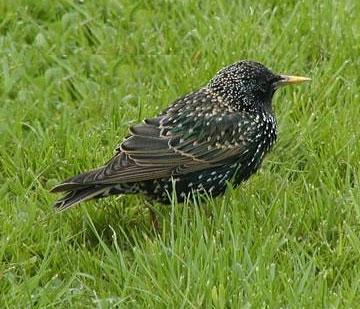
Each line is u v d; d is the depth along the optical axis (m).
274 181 12.17
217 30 14.77
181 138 11.34
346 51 14.34
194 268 10.26
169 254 10.56
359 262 10.70
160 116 11.52
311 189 11.81
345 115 13.08
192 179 11.38
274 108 13.59
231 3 15.51
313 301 9.91
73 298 10.41
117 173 10.95
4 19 15.12
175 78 14.05
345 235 11.12
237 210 11.23
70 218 11.70
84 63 14.55
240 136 11.52
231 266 10.45
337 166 12.39
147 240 10.98
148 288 10.30
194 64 14.41
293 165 12.47
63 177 12.52
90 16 15.34
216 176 11.49
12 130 13.14
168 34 14.89
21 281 10.85
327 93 13.62
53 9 15.45
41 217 11.70
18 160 12.62
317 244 11.15
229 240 10.77
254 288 10.05
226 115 11.54
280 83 11.86
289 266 10.51
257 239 10.81
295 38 14.62
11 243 11.23
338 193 11.71
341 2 15.10
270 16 15.29
